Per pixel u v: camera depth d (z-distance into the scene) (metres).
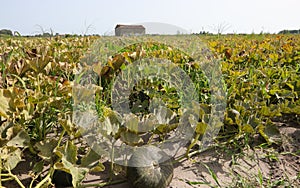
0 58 2.72
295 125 2.70
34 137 1.95
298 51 4.78
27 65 2.20
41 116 1.93
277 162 2.10
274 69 3.47
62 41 5.62
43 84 2.17
